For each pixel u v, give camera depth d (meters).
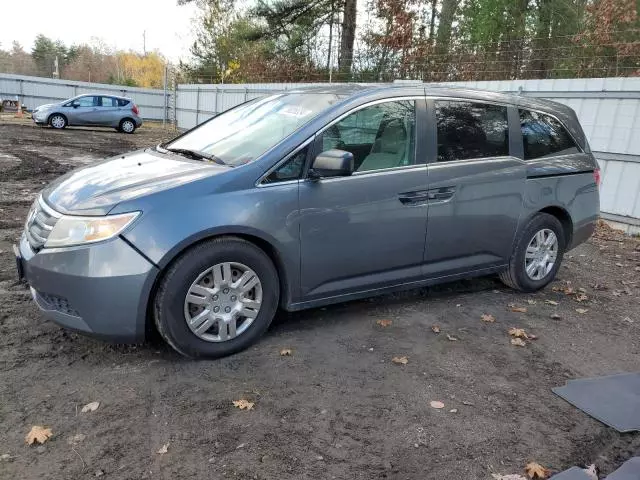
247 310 3.56
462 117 4.46
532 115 4.96
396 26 17.52
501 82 9.93
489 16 17.53
